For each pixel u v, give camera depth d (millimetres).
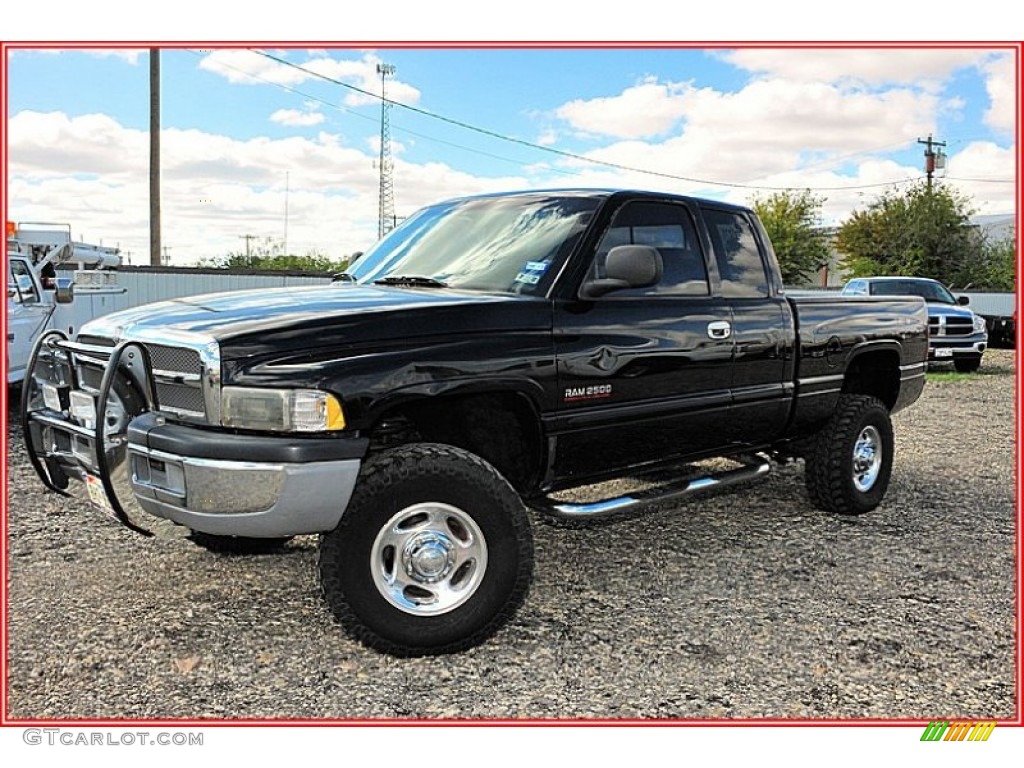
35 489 6395
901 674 3676
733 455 5449
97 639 3881
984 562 5078
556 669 3676
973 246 43875
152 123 20516
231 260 32875
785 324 5359
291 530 3475
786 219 52219
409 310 3785
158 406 3705
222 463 3371
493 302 4004
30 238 13016
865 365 6328
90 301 12352
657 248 4773
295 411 3426
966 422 10602
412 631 3654
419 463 3635
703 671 3676
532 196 4855
